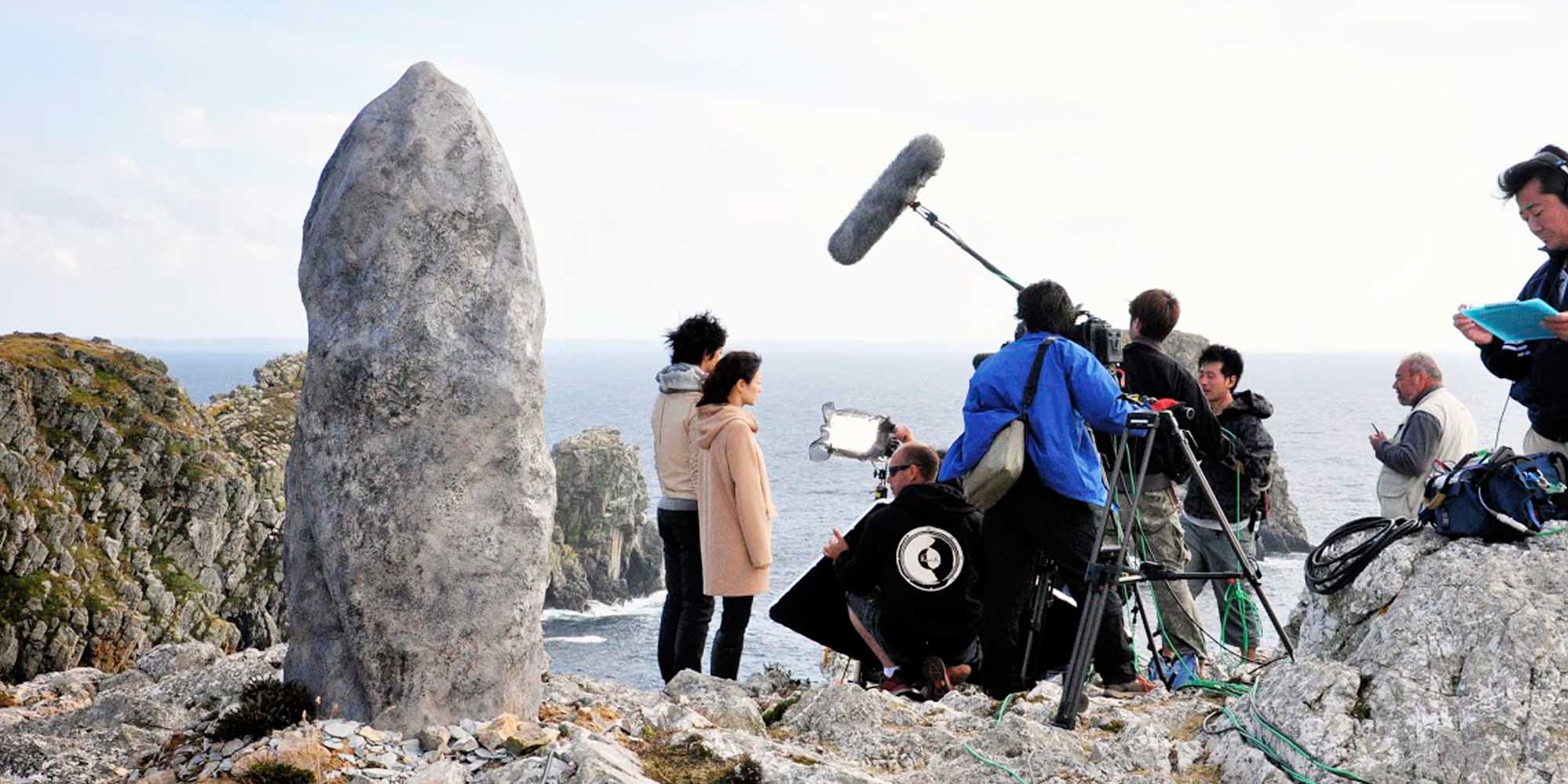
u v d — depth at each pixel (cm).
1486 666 504
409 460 547
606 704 650
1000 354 702
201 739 554
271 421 11050
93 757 562
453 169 560
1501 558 535
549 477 584
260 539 9869
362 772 505
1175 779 540
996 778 536
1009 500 698
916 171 822
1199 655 768
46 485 8675
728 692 685
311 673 564
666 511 816
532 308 577
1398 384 861
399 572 546
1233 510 820
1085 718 638
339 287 555
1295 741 521
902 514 783
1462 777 479
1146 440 632
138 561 8956
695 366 833
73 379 9356
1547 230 518
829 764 555
